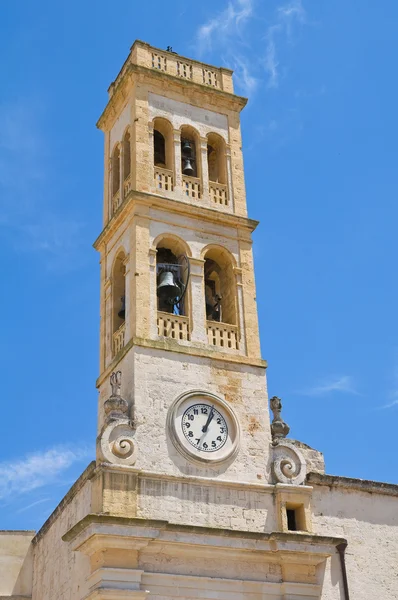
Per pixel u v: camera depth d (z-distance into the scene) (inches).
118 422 1277.1
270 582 1259.2
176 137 1593.3
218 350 1417.3
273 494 1328.7
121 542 1176.8
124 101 1658.5
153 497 1247.5
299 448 1443.2
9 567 1636.3
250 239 1550.2
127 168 1614.2
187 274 1460.4
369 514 1395.2
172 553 1216.8
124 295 1525.6
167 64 1673.2
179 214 1505.9
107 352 1485.0
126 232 1498.5
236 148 1646.2
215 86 1705.2
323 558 1304.1
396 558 1378.0
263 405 1403.8
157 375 1347.2
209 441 1328.7
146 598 1174.3
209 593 1214.3
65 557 1400.1
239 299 1486.2
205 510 1270.9
